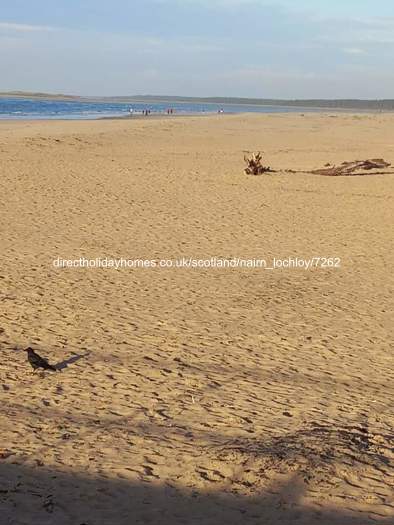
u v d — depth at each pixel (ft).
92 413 23.26
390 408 24.72
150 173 87.10
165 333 32.42
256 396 25.23
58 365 27.96
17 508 16.96
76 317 34.37
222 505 17.04
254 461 18.80
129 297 38.34
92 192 72.18
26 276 41.60
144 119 239.30
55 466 19.21
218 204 69.26
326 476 18.16
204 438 21.16
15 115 294.46
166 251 49.98
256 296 39.70
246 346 31.17
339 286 42.63
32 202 65.51
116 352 29.66
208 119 235.61
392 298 40.34
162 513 16.76
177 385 26.09
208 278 43.27
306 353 30.66
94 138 129.90
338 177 89.97
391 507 17.01
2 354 28.99
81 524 16.25
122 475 18.69
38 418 22.71
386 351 31.45
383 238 56.95
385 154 120.16
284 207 69.15
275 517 16.49
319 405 24.59
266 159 109.50
